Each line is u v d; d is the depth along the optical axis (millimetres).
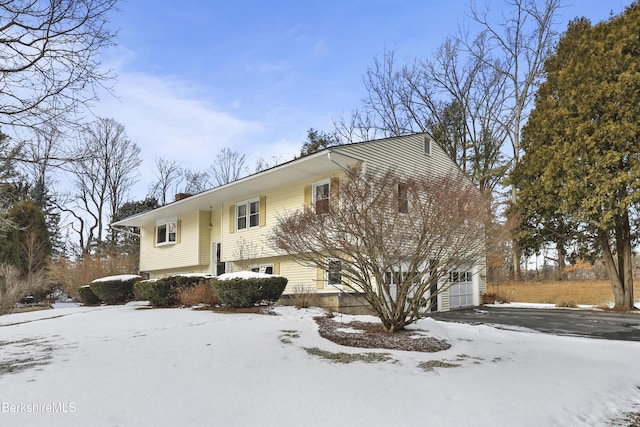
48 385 5234
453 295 18156
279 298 14133
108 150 36656
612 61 15984
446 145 30141
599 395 5637
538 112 18875
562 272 25188
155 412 4395
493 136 29062
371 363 6789
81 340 8383
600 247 18125
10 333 9797
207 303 14312
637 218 17547
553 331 11023
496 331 10359
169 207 21891
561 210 16625
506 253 14375
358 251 8344
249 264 19031
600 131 15445
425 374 6242
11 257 22531
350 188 8508
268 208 18000
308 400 4918
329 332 9148
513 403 5102
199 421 4203
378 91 32781
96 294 18406
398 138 16188
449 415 4617
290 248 9180
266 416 4410
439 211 7984
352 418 4430
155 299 15406
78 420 4125
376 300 9102
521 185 19156
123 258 24125
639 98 15273
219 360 6641
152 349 7352
